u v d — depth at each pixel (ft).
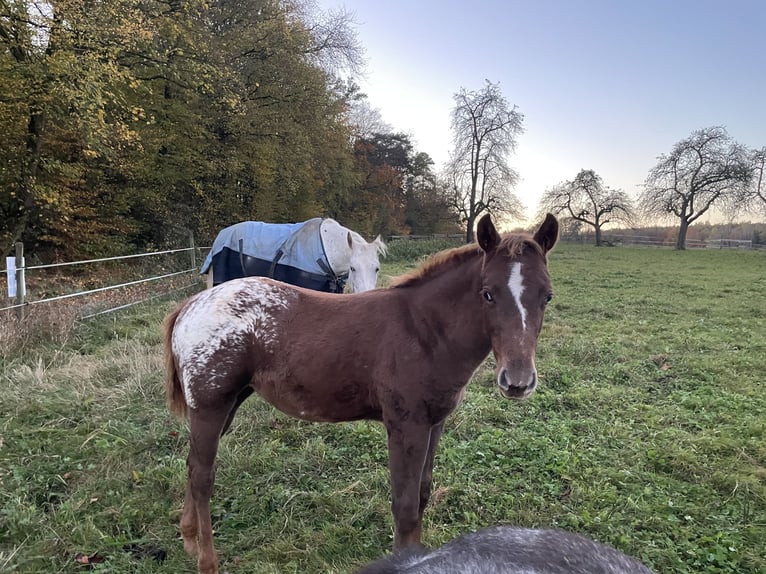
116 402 15.75
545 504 11.29
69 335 22.04
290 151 66.44
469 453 13.48
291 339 9.13
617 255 105.50
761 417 16.15
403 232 135.64
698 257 101.55
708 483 12.36
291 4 64.44
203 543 8.93
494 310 8.11
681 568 9.31
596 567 4.56
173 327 9.89
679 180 135.13
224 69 50.29
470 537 5.48
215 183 62.54
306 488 11.84
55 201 39.93
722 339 27.04
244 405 16.02
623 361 22.80
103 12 35.65
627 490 11.95
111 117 41.83
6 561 8.87
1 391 15.74
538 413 16.57
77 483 11.59
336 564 9.42
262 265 18.94
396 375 8.68
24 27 34.12
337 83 84.74
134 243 52.54
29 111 37.65
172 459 12.69
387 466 12.84
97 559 9.29
